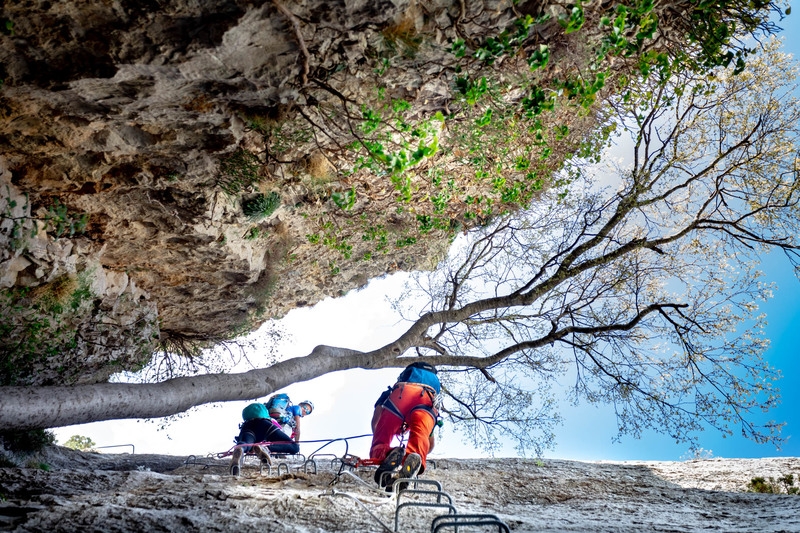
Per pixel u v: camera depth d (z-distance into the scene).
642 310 11.41
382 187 9.38
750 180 10.58
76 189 7.57
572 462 10.78
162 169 7.57
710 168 10.55
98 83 5.88
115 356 10.01
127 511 4.80
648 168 10.78
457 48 6.02
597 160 9.95
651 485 8.91
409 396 6.97
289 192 8.93
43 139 6.68
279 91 6.40
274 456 10.09
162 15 5.28
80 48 5.52
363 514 5.34
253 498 5.71
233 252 9.52
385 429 6.89
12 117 6.20
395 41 6.20
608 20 6.59
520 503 7.53
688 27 7.32
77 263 8.57
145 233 8.86
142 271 9.79
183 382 8.27
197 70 5.87
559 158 9.96
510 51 6.32
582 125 9.75
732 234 10.84
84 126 6.55
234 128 6.92
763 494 8.10
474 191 10.16
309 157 8.20
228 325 11.77
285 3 5.48
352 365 11.01
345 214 9.83
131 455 12.02
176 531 4.52
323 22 5.76
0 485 6.09
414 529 5.05
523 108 7.00
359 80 6.72
